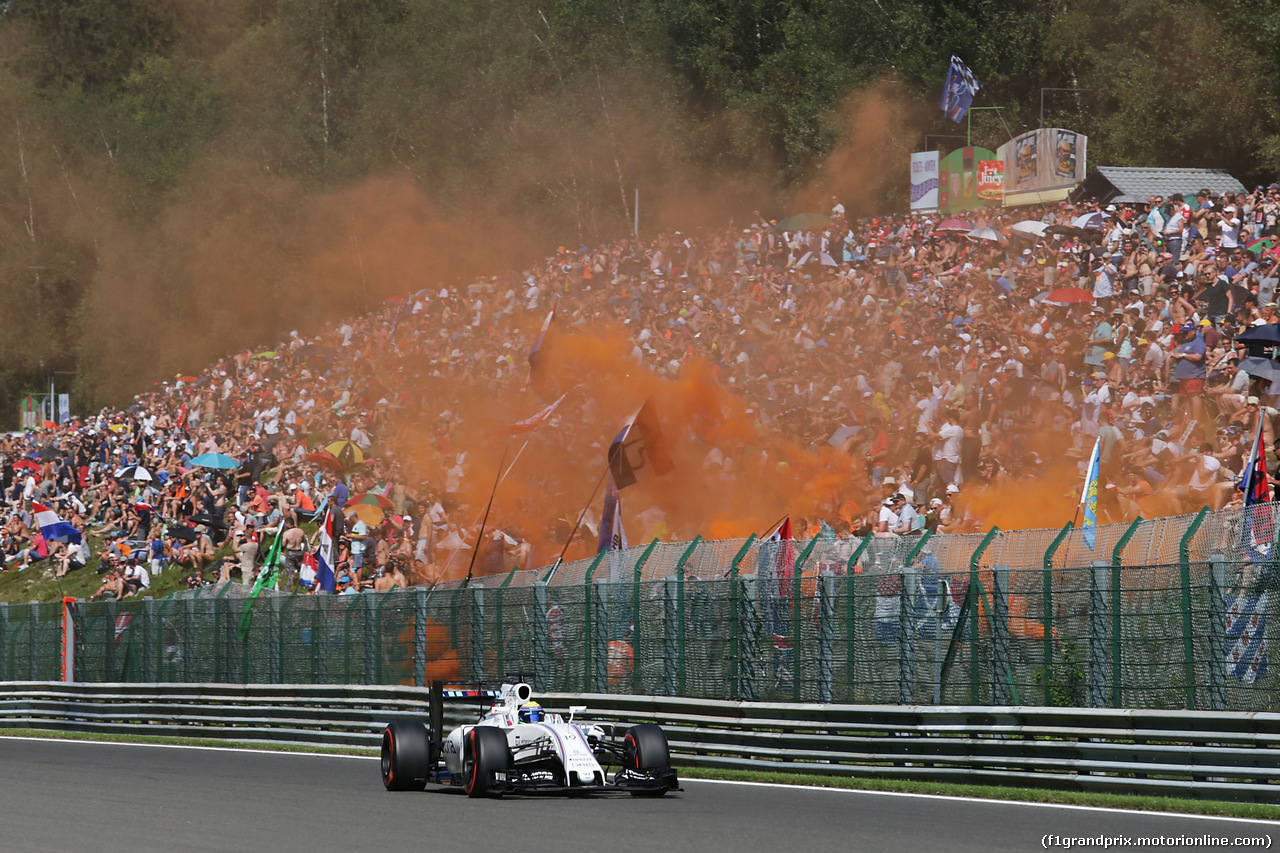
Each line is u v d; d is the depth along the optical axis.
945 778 33.94
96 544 96.62
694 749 39.50
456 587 47.88
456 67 194.00
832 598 37.66
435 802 32.03
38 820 30.48
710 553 42.06
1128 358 64.62
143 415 120.50
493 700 35.75
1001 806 30.36
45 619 62.94
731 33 178.88
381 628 48.97
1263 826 26.89
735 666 39.59
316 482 82.75
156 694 55.81
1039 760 32.47
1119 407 58.47
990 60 159.75
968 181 110.38
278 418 99.56
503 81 186.25
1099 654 32.81
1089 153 140.88
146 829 28.81
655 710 40.88
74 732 57.94
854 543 39.09
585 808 30.55
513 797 32.78
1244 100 123.44
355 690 48.44
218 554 84.44
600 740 33.56
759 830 27.09
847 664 37.19
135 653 58.16
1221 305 68.44
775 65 171.00
